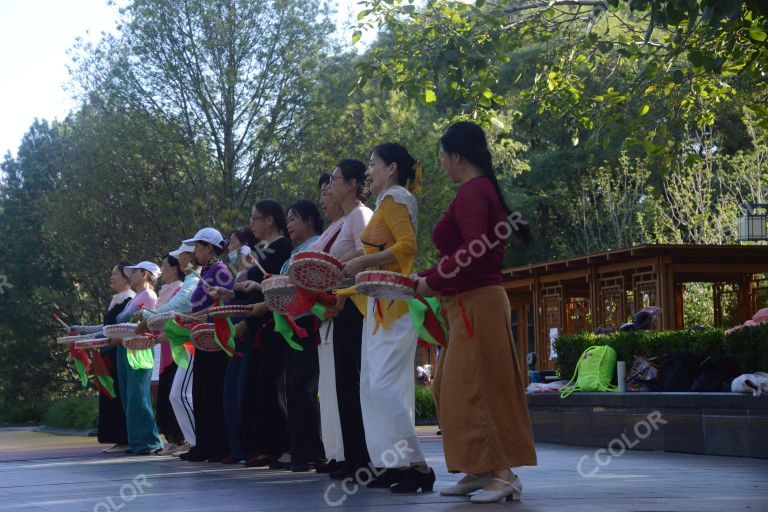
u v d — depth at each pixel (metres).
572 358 11.84
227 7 20.52
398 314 5.51
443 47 13.68
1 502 5.40
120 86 20.59
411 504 4.82
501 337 4.95
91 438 14.04
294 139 21.19
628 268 18.23
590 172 31.30
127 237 21.41
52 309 27.52
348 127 21.77
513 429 4.92
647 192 29.52
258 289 7.38
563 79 15.03
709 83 14.38
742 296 19.50
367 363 5.60
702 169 25.44
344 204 6.48
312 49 20.94
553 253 33.38
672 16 9.52
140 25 20.39
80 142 21.27
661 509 4.47
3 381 27.92
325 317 6.23
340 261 5.97
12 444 12.98
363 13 14.45
